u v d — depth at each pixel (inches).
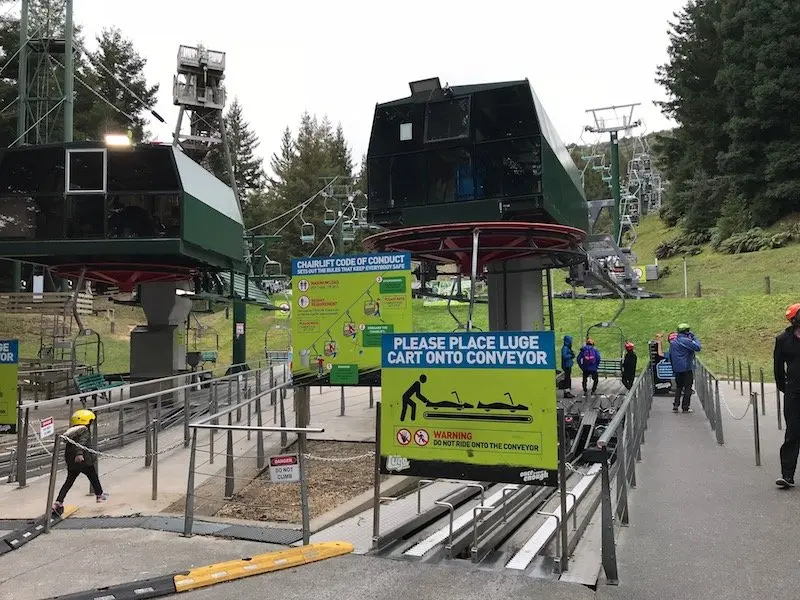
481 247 488.4
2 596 192.4
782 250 1915.6
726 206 2317.9
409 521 257.6
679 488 308.0
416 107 503.2
